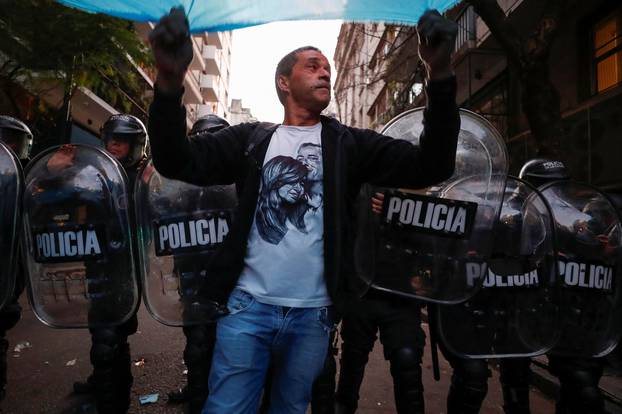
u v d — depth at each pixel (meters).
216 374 1.40
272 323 1.38
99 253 2.09
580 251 2.16
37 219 2.09
